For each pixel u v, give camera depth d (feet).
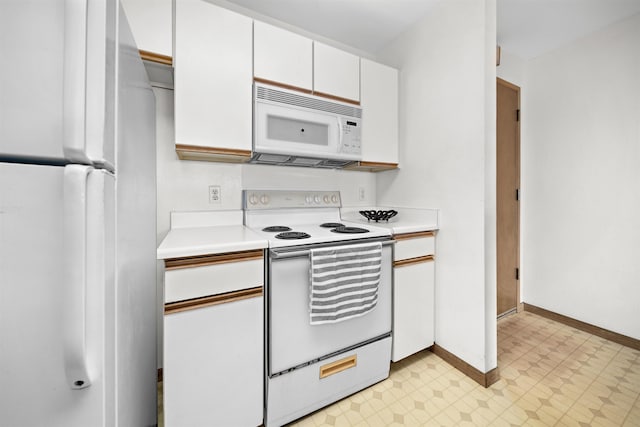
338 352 4.29
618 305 6.17
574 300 6.91
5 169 1.39
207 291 3.33
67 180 1.43
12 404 1.43
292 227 5.50
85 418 1.55
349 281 4.21
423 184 5.95
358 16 5.89
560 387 4.70
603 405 4.26
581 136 6.69
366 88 5.91
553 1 5.44
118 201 1.97
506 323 7.16
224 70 4.34
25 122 1.41
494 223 4.89
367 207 7.39
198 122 4.17
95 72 1.52
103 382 1.59
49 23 1.44
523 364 5.37
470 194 4.94
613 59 6.13
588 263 6.64
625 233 6.04
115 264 1.88
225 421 3.45
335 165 6.37
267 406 3.73
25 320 1.43
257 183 5.82
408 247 5.15
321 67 5.28
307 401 4.02
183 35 4.04
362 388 4.60
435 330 5.68
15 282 1.41
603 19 5.98
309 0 5.40
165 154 4.91
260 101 4.60
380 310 4.77
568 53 6.88
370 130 5.98
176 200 5.03
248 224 5.52
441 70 5.48
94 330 1.54
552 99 7.22
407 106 6.34
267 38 4.70
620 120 6.06
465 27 4.98
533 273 7.72
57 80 1.46
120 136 2.02
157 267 4.91
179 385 3.17
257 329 3.66
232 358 3.48
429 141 5.78
